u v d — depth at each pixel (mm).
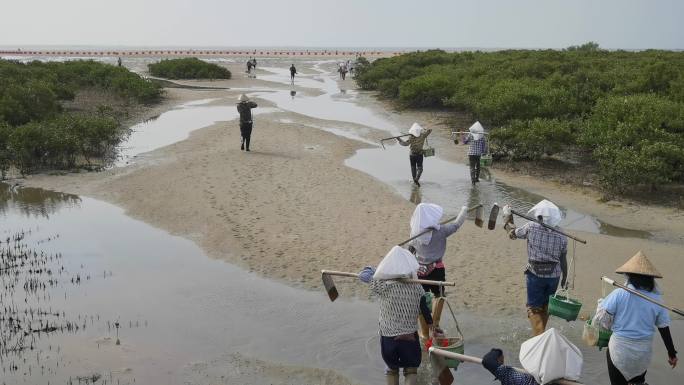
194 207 13133
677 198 14188
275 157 18219
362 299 8758
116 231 11719
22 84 26125
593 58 36344
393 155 19531
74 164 17203
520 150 18391
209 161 17453
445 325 7863
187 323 7938
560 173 16891
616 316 5609
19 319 7941
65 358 6930
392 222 12148
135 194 14234
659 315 5512
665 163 14844
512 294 8852
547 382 4340
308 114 28516
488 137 18734
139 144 20344
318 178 15734
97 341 7383
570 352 4391
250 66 57562
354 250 10609
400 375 6590
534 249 7203
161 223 12180
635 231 12016
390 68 40531
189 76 49438
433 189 15242
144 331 7688
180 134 22328
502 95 22516
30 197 14117
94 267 9883
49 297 8680
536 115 21703
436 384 6406
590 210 13492
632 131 16516
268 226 11891
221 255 10445
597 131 17500
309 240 11109
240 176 15766
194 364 6879
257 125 24000
